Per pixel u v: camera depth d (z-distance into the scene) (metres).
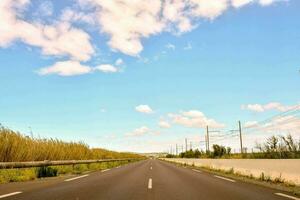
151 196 10.97
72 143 36.94
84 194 11.16
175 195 11.28
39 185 13.94
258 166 19.83
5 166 16.08
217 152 67.31
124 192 12.00
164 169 32.31
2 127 21.30
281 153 26.08
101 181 16.59
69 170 26.11
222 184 15.59
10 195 10.53
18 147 21.03
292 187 14.38
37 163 19.73
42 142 26.77
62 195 10.73
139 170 29.77
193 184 15.55
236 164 24.81
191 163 50.00
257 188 13.77
